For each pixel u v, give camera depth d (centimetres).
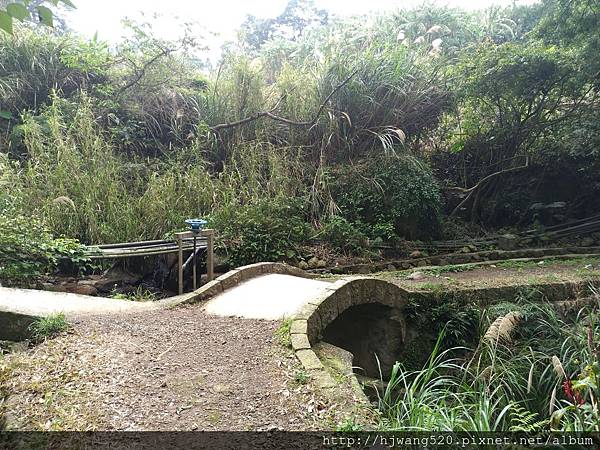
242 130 873
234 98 902
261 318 434
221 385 306
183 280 632
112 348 362
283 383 306
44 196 657
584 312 562
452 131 986
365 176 820
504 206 963
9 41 848
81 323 413
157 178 743
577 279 612
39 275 551
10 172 663
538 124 906
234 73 913
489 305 563
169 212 687
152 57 922
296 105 893
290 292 501
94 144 732
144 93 906
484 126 951
